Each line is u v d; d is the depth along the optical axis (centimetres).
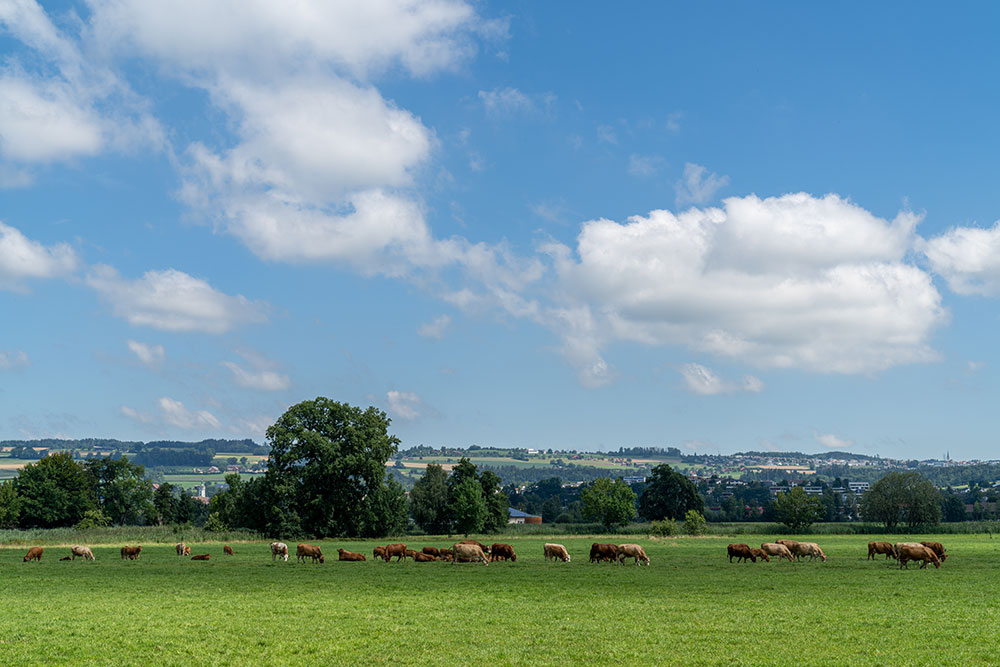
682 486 16588
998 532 13450
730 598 3588
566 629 2722
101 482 15212
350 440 11450
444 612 3139
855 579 4509
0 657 2273
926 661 2188
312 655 2295
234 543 9862
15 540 8900
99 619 2958
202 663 2197
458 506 12250
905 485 13725
